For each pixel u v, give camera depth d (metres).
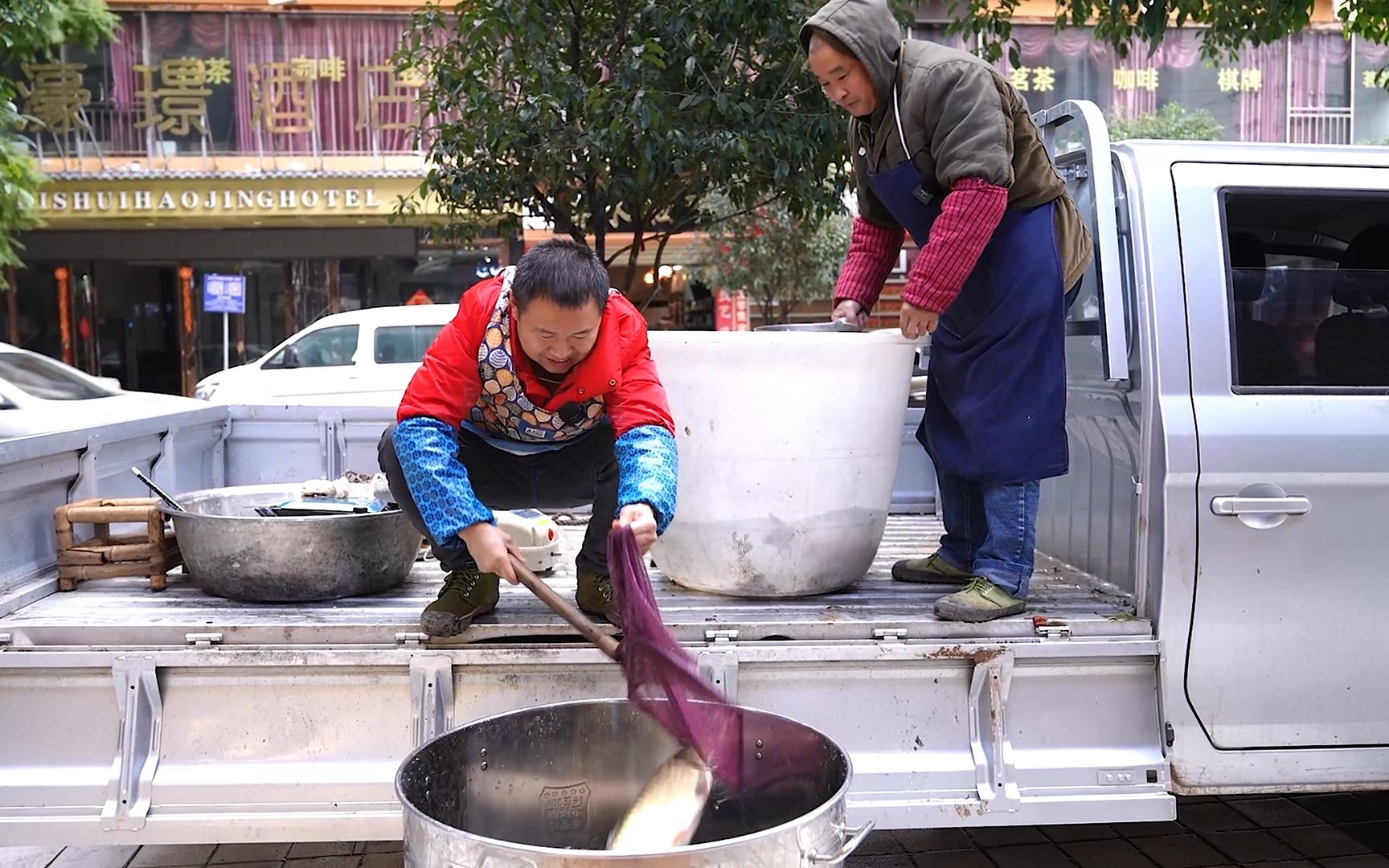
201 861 2.83
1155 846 2.92
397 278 13.27
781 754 1.85
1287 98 13.68
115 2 12.41
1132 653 2.26
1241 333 2.39
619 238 11.26
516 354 2.05
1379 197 2.45
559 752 1.95
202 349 13.37
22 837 2.05
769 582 2.48
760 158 3.80
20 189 8.71
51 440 2.48
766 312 11.73
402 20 12.74
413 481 1.97
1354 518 2.33
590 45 4.10
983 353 2.44
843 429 2.44
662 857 1.38
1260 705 2.32
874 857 2.87
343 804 2.10
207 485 3.57
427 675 2.12
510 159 4.05
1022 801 2.20
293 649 2.13
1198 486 2.28
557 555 3.00
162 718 2.11
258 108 12.72
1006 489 2.41
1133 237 2.37
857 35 2.33
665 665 1.76
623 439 2.02
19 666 2.07
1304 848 2.90
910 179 2.43
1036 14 13.17
